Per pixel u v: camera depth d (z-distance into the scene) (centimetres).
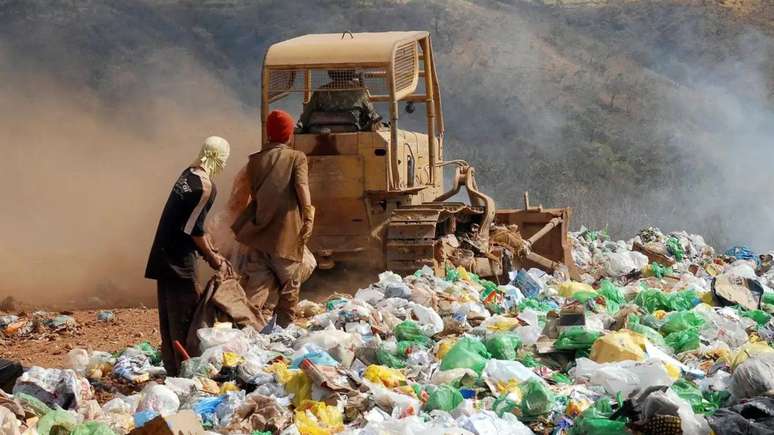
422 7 11788
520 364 1761
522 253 3250
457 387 1709
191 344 1969
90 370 1980
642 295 2419
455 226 3256
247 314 2050
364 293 2348
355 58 2980
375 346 1889
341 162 2995
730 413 1518
